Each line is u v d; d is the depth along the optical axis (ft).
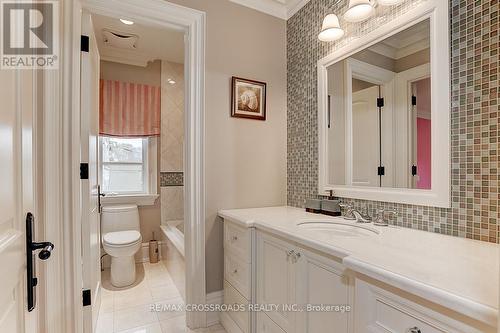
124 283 8.09
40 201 4.10
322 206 5.70
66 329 4.51
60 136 4.45
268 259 4.71
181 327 5.99
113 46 9.60
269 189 7.06
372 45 5.03
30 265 2.56
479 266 2.57
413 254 2.94
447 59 3.80
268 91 7.07
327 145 6.04
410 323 2.32
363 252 3.02
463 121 3.66
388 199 4.67
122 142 10.54
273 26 7.19
